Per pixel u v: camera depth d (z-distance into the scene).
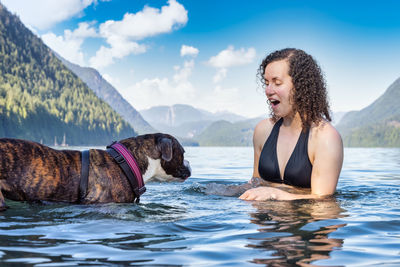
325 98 4.18
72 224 2.77
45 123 171.00
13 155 3.45
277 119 4.62
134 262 1.88
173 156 4.48
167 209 3.45
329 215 3.12
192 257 1.97
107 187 3.77
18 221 2.85
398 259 1.98
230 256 2.00
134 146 4.24
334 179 4.01
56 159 3.66
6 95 164.38
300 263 1.89
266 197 3.87
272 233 2.51
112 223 2.82
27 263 1.82
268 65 4.18
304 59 4.08
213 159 17.92
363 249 2.16
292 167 4.15
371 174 8.55
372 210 3.39
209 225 2.75
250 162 14.93
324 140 3.97
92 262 1.86
